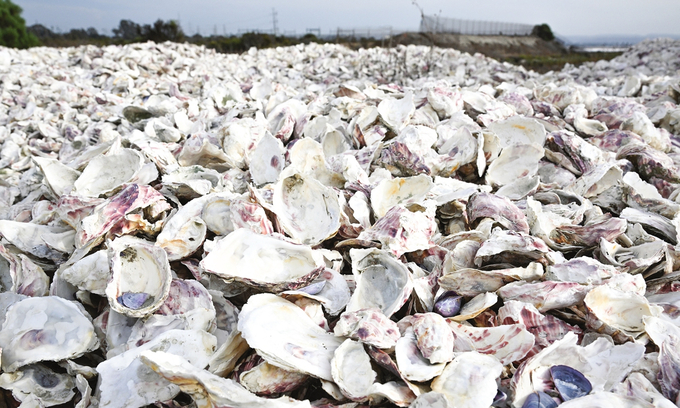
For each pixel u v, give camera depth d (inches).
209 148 29.7
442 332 15.1
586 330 17.6
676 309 18.0
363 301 18.5
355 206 23.4
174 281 19.0
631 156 31.1
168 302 18.6
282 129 34.8
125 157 27.6
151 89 62.1
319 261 19.1
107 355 17.4
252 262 18.8
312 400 16.0
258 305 16.5
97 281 19.5
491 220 22.5
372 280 19.2
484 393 13.9
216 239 20.2
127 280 18.4
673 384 14.8
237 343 16.3
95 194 26.4
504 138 32.6
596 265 18.4
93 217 21.3
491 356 15.3
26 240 23.0
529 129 32.0
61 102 53.3
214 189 25.6
